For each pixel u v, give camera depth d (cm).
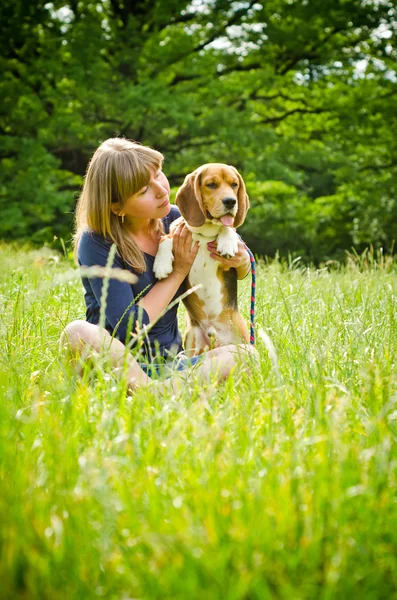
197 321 414
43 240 1642
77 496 180
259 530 165
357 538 168
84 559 163
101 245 353
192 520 172
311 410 248
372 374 269
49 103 1705
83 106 1616
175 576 150
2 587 152
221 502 181
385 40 1783
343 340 353
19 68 1677
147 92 1551
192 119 1541
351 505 179
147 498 187
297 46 1762
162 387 286
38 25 1658
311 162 1884
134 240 360
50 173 1620
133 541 168
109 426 225
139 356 306
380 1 1725
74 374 288
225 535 167
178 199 407
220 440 208
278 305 428
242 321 414
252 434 223
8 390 262
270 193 1898
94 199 346
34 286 481
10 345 335
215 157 1762
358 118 1800
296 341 333
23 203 1580
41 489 193
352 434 235
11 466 199
